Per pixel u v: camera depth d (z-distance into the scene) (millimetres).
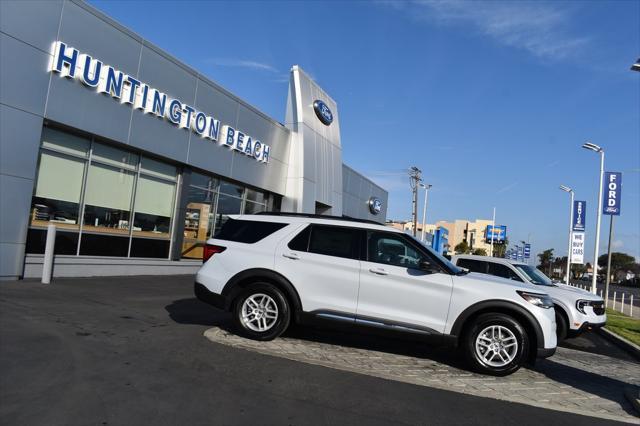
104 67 12266
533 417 5055
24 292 9570
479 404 5301
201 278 7402
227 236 7578
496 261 11781
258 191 20969
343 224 7258
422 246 7012
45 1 10781
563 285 11680
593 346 11000
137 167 14375
